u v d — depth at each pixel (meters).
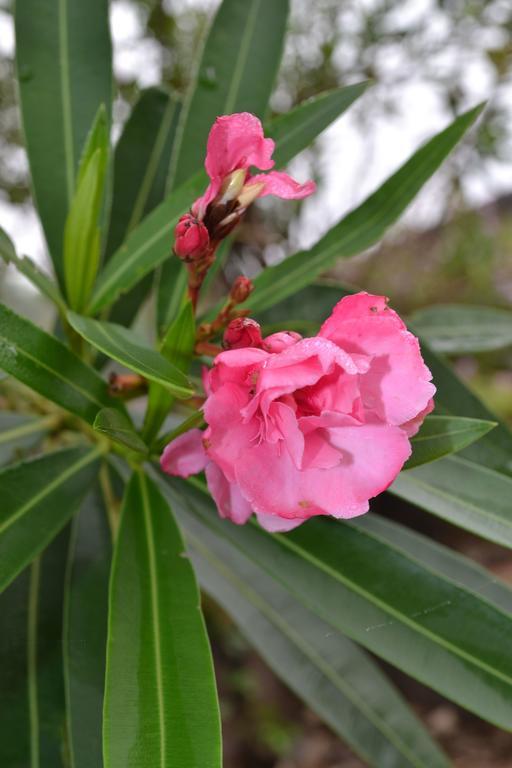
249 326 0.18
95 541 0.26
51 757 0.23
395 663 0.21
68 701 0.22
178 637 0.20
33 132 0.27
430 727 0.77
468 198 0.78
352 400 0.18
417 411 0.18
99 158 0.23
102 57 0.28
